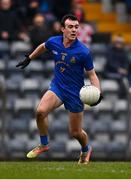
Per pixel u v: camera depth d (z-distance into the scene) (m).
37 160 43.00
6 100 43.03
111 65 47.56
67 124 44.19
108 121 45.09
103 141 44.41
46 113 28.42
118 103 45.66
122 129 44.62
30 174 24.97
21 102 45.06
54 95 28.42
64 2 52.25
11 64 47.09
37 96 45.81
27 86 46.03
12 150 42.62
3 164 29.83
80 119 29.06
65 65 28.36
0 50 47.69
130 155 43.00
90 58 28.25
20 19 49.19
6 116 42.69
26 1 50.56
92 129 44.88
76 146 43.56
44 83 46.34
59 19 52.09
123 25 56.69
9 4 48.44
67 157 43.50
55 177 24.19
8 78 46.62
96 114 45.56
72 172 25.52
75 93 28.61
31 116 44.62
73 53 28.17
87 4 57.88
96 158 44.03
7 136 42.81
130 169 27.44
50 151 43.38
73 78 28.52
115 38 50.50
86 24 51.56
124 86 45.75
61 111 44.81
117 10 58.59
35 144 43.19
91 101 27.34
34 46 46.38
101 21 56.78
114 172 25.78
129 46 52.22
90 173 25.27
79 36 49.78
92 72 28.41
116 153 43.84
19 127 43.66
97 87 28.23
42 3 51.94
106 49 48.72
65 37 28.33
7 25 48.22
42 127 28.80
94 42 50.59
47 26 46.91
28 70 47.00
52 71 47.16
